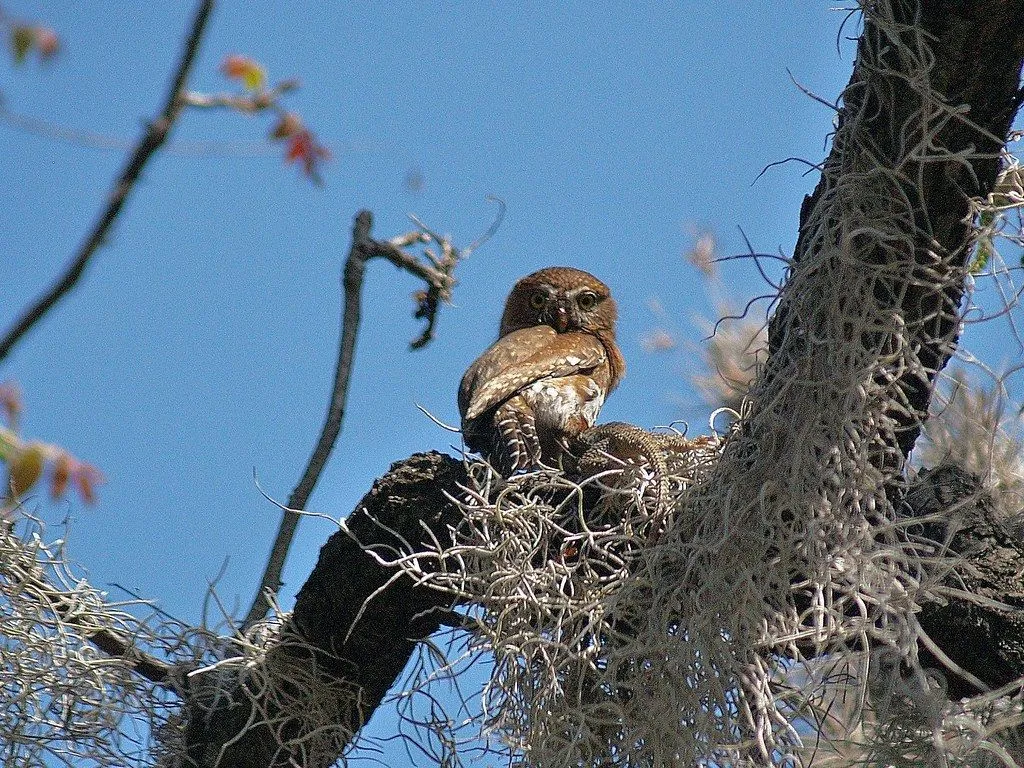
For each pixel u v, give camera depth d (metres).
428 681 8.68
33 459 6.13
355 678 9.37
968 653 8.05
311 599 9.19
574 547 8.97
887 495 8.71
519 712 8.56
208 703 9.46
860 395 8.13
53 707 9.64
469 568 8.74
